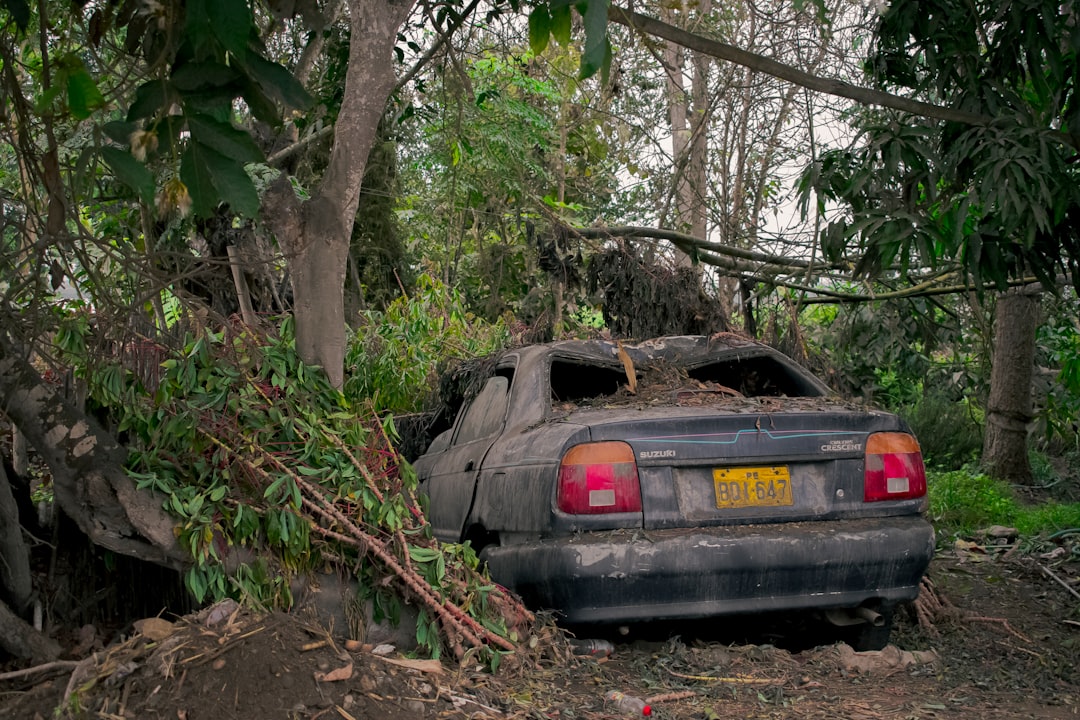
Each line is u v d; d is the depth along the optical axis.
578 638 4.36
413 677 3.24
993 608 5.40
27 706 3.05
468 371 6.05
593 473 3.91
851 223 5.17
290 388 3.86
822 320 13.55
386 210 11.57
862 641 4.33
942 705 3.51
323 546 3.71
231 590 3.55
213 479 3.63
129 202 5.75
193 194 2.31
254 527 3.56
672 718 3.32
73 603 3.88
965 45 4.99
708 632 4.60
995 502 9.09
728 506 3.99
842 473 4.12
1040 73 4.86
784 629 4.65
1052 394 11.64
